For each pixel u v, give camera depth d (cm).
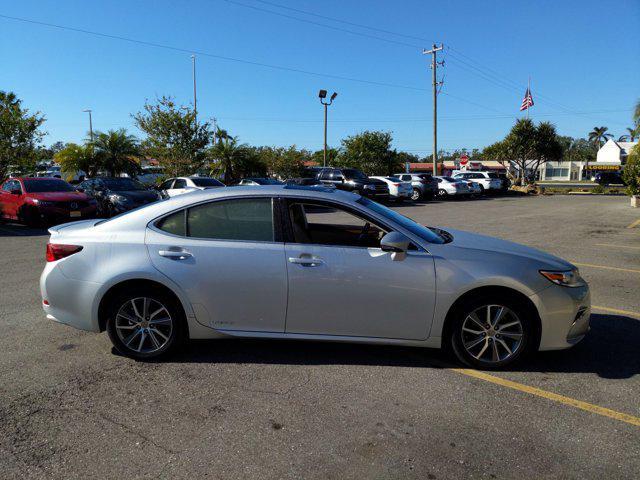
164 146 2609
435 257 383
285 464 271
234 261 390
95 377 381
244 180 2269
